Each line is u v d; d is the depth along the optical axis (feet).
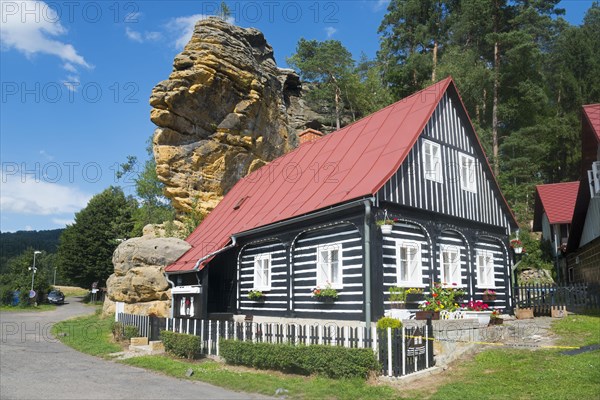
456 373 36.99
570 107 164.55
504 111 136.77
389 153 53.16
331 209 49.32
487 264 63.62
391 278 48.32
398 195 49.73
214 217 83.56
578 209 81.56
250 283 64.90
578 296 66.80
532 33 147.95
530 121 144.15
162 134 95.71
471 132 62.75
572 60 169.58
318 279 53.16
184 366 43.73
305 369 37.60
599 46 177.58
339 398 31.40
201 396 32.53
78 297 221.25
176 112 94.58
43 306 172.55
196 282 69.31
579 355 38.17
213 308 71.41
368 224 46.06
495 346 43.57
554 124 144.66
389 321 36.06
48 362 48.29
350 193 49.39
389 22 164.76
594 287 65.36
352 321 48.03
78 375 40.68
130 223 174.50
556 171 162.40
